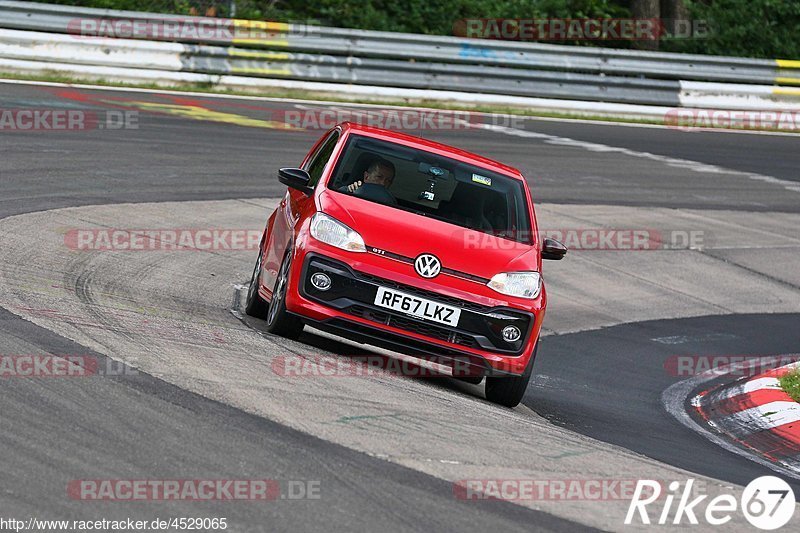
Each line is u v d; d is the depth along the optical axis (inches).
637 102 3464.6
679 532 727.1
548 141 2952.8
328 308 1071.6
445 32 3971.5
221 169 2188.7
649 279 1979.6
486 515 690.8
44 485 637.3
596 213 2349.9
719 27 4419.3
